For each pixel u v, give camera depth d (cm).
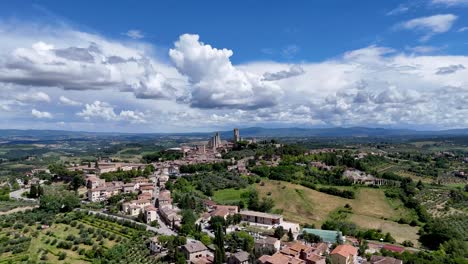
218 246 14075
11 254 13875
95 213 19762
